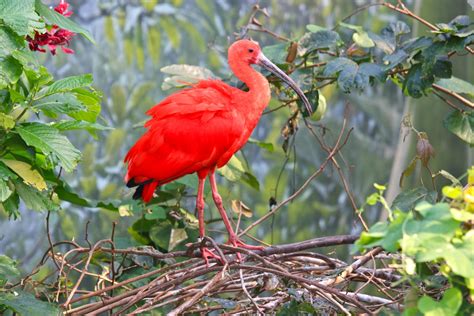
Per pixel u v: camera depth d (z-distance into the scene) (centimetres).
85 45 2266
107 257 1023
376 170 2225
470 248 544
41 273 1794
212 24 2278
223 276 809
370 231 567
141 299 837
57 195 974
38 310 787
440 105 1558
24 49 784
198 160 962
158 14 2234
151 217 1036
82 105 818
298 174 2217
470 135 996
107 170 2147
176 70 1104
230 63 1027
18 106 834
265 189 2192
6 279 829
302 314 809
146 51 2309
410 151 1606
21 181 820
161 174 959
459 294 562
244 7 2295
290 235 2203
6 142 812
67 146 780
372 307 804
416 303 611
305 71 1068
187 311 824
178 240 1044
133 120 2236
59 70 2252
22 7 769
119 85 2222
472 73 1561
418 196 891
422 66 940
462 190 621
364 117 2255
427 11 1573
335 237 834
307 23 2305
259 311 748
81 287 1716
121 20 2239
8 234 2081
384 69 977
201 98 974
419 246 539
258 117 1005
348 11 2284
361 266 880
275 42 2308
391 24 1042
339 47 1073
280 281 855
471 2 982
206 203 1116
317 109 1084
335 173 2211
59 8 886
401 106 2252
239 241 956
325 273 873
